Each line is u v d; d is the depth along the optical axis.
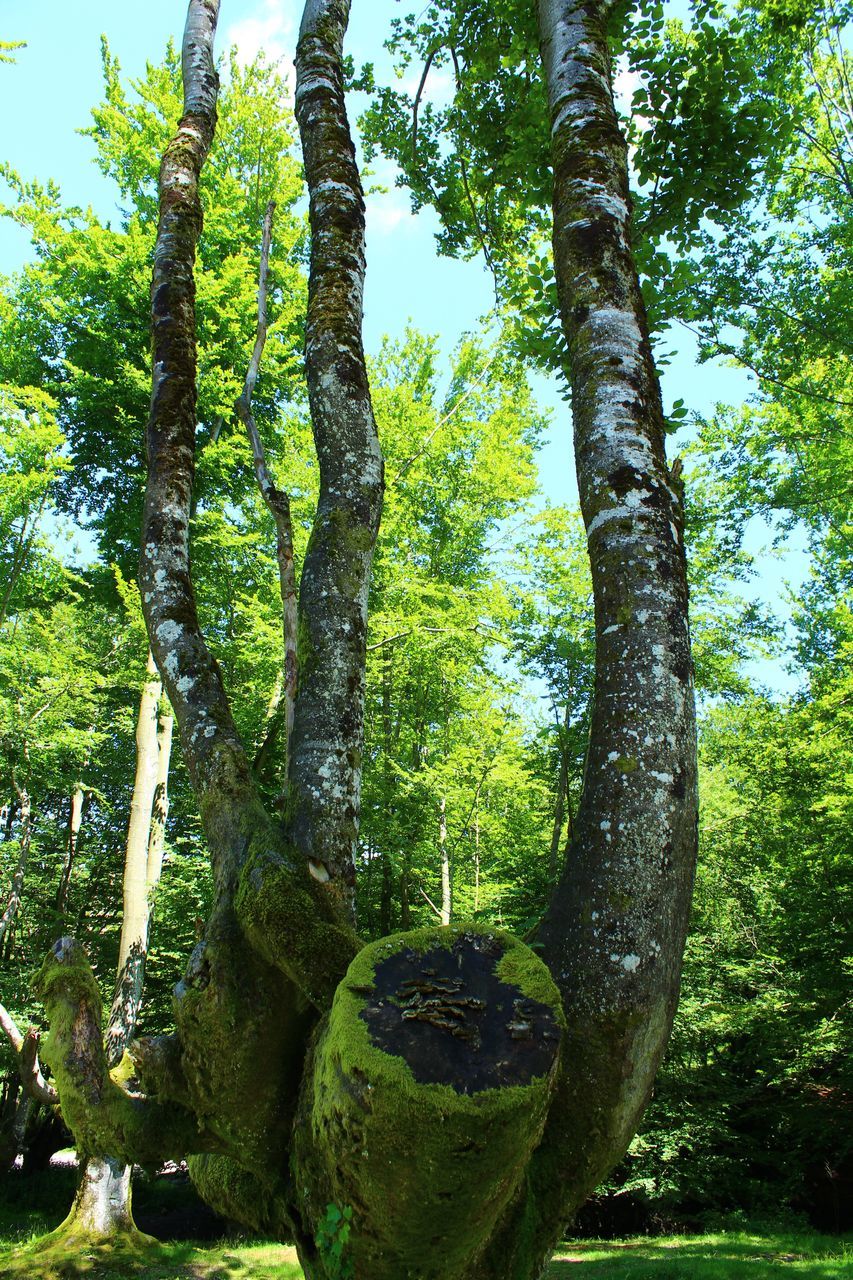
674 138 6.04
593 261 3.03
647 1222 15.95
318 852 2.64
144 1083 2.46
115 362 13.90
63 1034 2.62
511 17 5.89
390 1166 1.70
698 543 16.61
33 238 13.88
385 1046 1.78
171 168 4.29
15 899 15.14
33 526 12.38
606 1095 2.03
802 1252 11.86
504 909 19.02
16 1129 15.28
